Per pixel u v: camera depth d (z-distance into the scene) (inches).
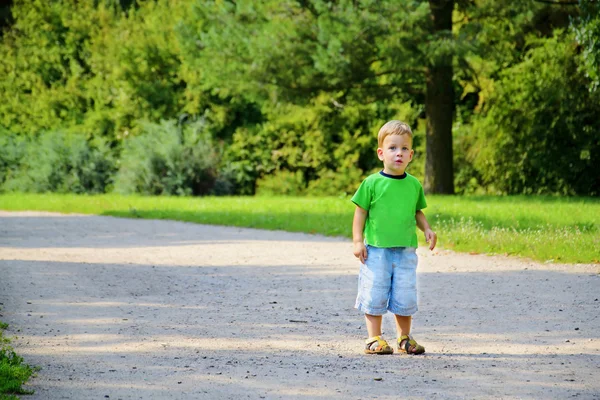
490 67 1524.4
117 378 304.2
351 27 1283.2
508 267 607.5
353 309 453.1
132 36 2079.2
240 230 956.6
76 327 400.5
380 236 349.1
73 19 2281.0
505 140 1608.0
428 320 416.8
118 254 716.0
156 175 1844.2
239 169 1955.0
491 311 438.0
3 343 361.7
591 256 624.4
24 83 2277.3
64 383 296.8
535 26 1635.1
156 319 422.0
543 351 346.6
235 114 2027.6
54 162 1940.2
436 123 1476.4
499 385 292.4
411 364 325.7
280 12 1405.0
